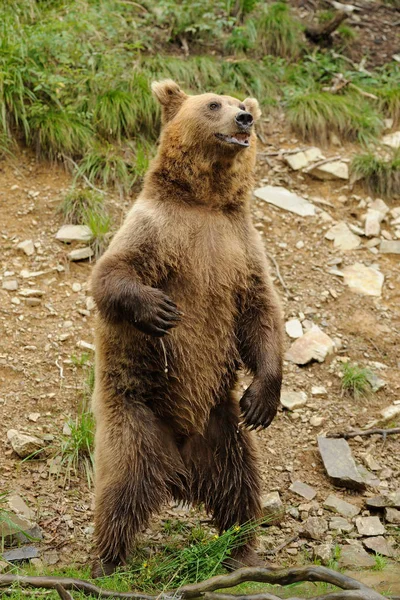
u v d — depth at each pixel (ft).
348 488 31.86
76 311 37.37
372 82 52.70
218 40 53.52
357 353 38.24
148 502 26.11
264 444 33.68
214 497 27.71
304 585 24.23
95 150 43.86
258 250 28.07
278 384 27.37
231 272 26.91
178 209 27.14
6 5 48.57
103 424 26.55
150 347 26.53
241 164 27.81
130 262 25.90
